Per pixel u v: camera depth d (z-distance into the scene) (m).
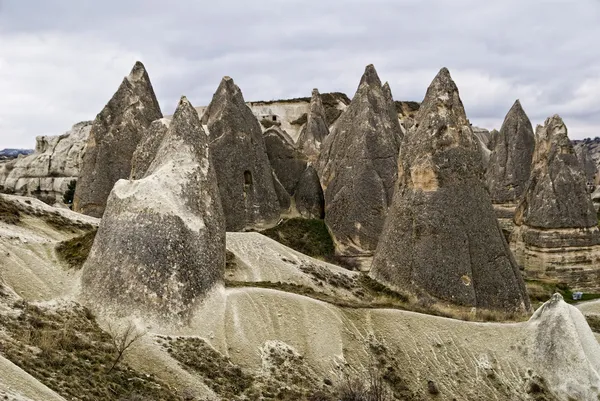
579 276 41.16
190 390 19.58
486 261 30.77
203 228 26.00
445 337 26.91
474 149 32.97
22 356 17.39
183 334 23.00
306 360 23.91
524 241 42.94
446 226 31.14
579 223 41.53
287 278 32.19
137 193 25.39
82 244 27.73
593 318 35.12
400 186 34.00
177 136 28.05
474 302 29.78
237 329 23.97
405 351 25.91
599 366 26.86
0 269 24.03
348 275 34.53
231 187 43.97
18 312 20.69
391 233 33.25
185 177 26.72
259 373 22.30
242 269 32.16
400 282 31.72
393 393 23.80
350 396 21.47
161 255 24.08
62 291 24.47
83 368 18.36
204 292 24.64
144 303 23.22
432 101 33.31
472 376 25.73
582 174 42.88
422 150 32.50
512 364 26.58
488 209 32.16
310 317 25.78
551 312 27.56
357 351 25.16
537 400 25.31
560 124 43.75
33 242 28.06
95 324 22.48
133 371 19.66
